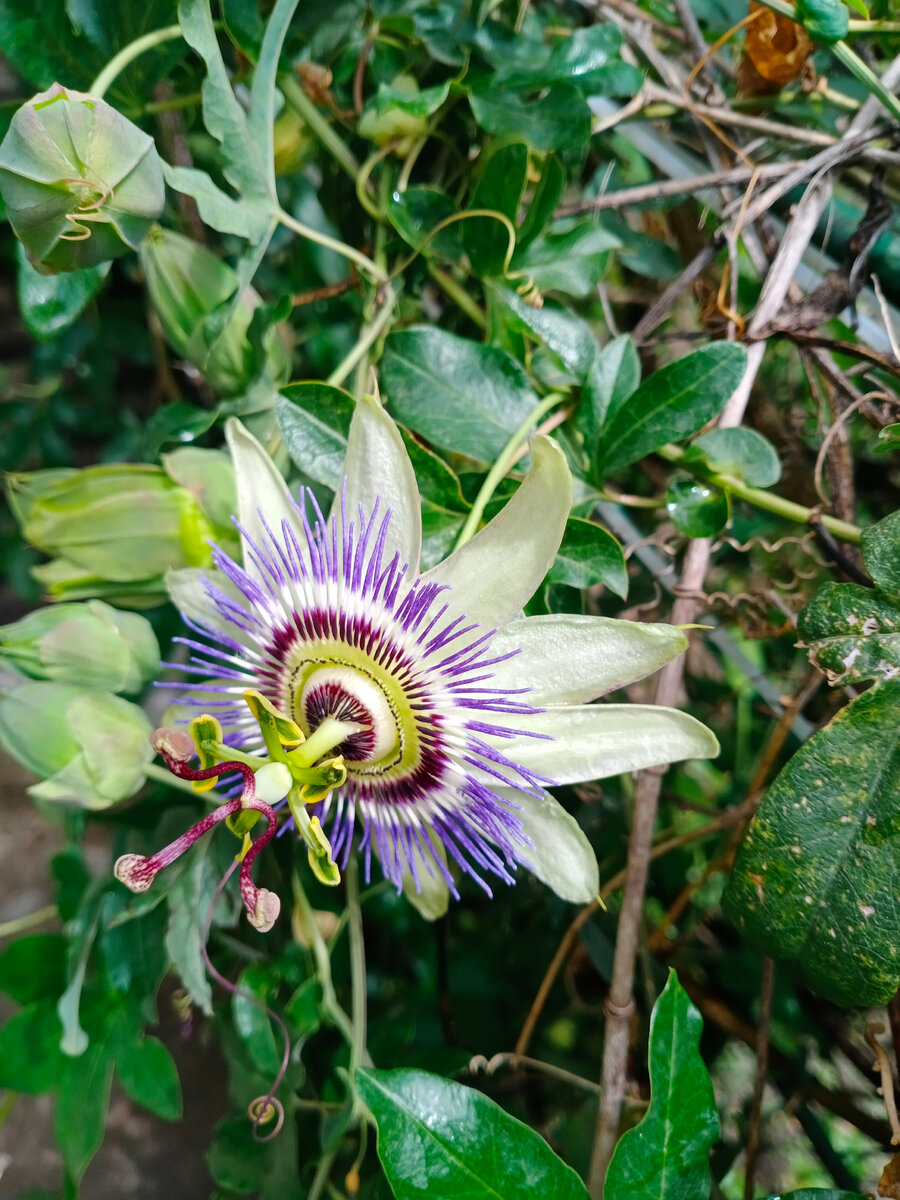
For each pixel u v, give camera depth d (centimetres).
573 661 14
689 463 17
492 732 14
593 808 23
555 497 13
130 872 13
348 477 14
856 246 17
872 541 15
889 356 18
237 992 19
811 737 14
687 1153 13
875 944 14
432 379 17
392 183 20
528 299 18
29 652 16
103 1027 19
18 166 13
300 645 15
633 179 23
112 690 16
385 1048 21
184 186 15
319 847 14
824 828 14
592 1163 16
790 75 19
